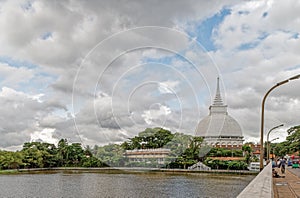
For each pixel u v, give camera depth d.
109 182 50.41
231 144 69.50
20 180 62.03
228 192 41.06
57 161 88.81
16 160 84.81
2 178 66.56
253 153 83.62
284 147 60.41
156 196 38.31
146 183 47.28
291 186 16.23
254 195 4.08
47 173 78.50
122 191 41.22
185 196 37.41
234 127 70.62
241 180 54.50
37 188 49.62
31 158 87.00
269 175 9.28
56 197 40.91
